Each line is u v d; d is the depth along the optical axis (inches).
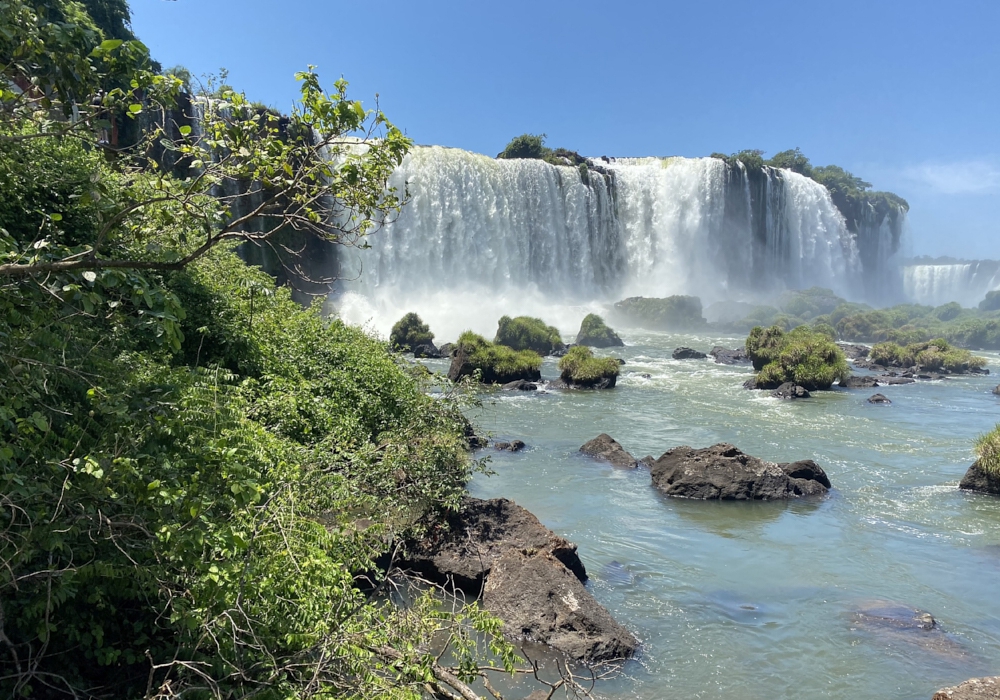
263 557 222.8
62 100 210.8
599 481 633.6
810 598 402.9
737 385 1249.4
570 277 2383.1
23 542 181.2
